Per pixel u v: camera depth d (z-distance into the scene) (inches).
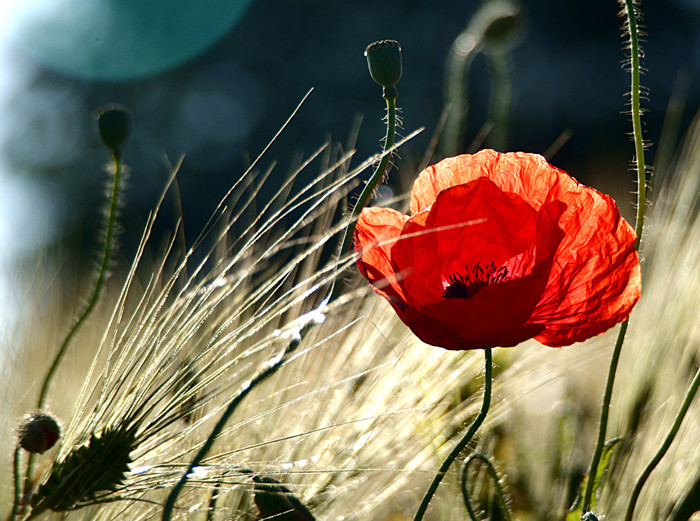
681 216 32.7
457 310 25.1
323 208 29.7
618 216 25.6
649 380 30.6
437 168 26.9
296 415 30.0
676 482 28.7
